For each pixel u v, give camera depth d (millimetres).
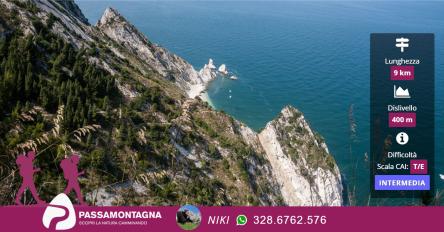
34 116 44812
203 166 67125
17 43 66438
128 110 66438
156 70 148125
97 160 41500
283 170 90938
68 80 63031
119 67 91375
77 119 50188
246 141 88312
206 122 84062
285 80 196250
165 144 61688
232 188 66812
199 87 176625
